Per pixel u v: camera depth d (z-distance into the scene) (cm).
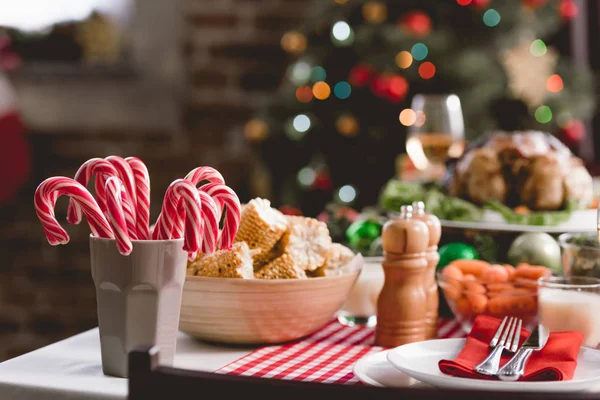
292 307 154
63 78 434
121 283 142
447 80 356
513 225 187
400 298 157
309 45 377
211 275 154
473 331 148
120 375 143
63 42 433
